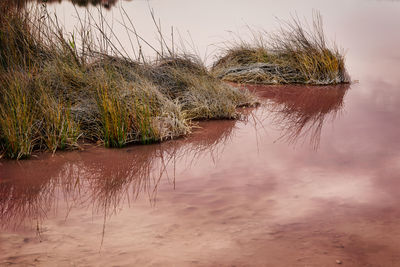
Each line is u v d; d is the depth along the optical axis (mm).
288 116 5684
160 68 6316
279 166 3791
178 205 2984
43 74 5152
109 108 4371
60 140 4254
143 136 4473
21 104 4266
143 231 2604
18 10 6090
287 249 2383
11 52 5539
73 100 4957
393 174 3557
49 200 3098
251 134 4883
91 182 3447
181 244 2439
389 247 2410
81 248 2406
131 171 3703
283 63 8375
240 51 9227
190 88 6004
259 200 3049
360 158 3973
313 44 8438
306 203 2994
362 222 2707
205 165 3850
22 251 2373
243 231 2590
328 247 2406
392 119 5375
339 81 7898
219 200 3064
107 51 6027
